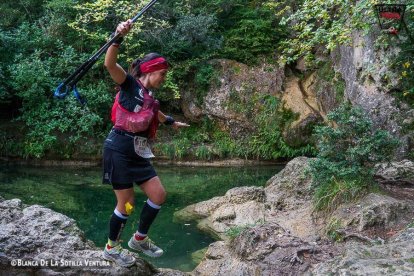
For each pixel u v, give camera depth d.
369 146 5.41
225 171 10.54
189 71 11.84
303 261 4.53
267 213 6.66
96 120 10.93
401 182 6.31
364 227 5.05
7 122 11.55
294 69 12.24
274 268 4.52
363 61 8.81
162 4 11.64
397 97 7.93
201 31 11.41
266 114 11.38
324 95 11.02
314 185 6.04
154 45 11.72
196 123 11.91
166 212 7.47
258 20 12.00
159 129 11.74
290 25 12.02
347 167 5.63
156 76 3.33
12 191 8.48
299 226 5.76
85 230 6.52
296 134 11.03
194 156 11.20
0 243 3.81
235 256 4.98
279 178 7.65
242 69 11.78
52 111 11.10
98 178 9.73
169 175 10.11
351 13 6.37
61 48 11.43
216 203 7.32
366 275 3.41
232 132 11.62
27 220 4.21
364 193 5.59
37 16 12.44
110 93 11.61
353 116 5.62
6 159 11.06
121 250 3.72
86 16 10.95
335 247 4.85
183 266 5.30
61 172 10.24
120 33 3.05
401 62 7.34
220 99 11.56
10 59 11.36
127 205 3.46
